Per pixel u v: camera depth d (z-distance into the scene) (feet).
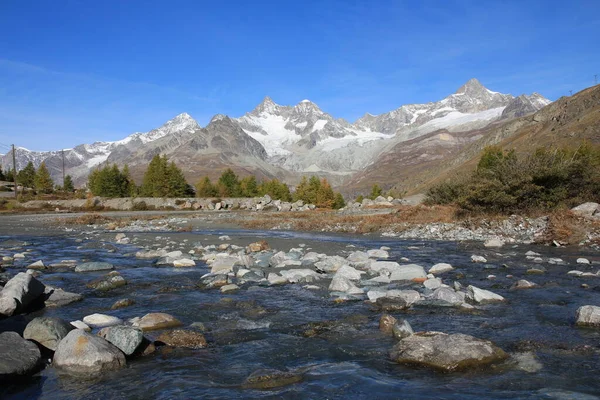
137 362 22.31
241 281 43.19
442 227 94.68
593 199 90.38
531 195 94.79
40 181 330.75
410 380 19.35
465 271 47.96
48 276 46.44
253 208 249.34
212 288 40.50
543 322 28.04
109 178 283.38
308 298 35.99
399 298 33.60
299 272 45.27
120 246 76.95
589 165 93.91
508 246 70.74
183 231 114.01
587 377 19.31
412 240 84.89
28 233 103.76
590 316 27.30
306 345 24.66
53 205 226.79
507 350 22.88
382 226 106.73
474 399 17.22
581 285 39.29
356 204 252.62
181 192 296.10
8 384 19.42
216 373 20.76
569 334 25.50
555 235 70.44
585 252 61.05
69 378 20.17
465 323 27.96
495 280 42.52
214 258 59.41
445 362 20.77
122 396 18.28
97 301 35.42
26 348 21.43
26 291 32.48
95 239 89.56
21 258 60.08
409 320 28.81
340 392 18.16
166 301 35.37
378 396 17.67
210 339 25.93
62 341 22.50
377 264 49.37
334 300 35.06
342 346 24.36
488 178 103.24
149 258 61.21
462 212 105.40
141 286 41.42
